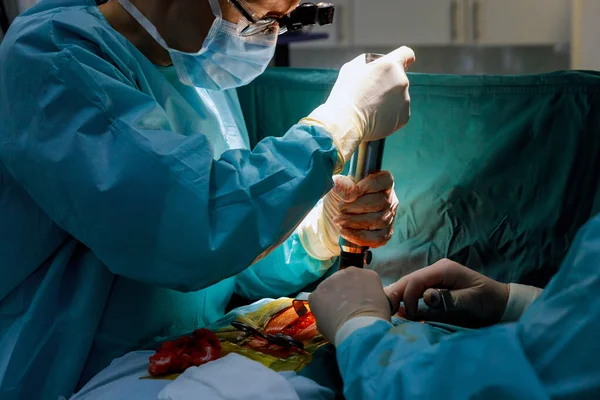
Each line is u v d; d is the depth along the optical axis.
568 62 3.48
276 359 1.07
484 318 1.17
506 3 3.52
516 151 1.32
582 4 3.13
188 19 1.12
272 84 1.48
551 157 1.30
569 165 1.28
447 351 0.78
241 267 1.04
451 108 1.35
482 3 3.57
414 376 0.79
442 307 1.10
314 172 1.05
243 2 1.08
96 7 1.16
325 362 1.07
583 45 3.17
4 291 1.15
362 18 3.80
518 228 1.33
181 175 1.00
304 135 1.08
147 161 1.00
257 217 1.03
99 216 1.01
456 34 3.66
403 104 1.17
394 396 0.79
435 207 1.38
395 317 1.18
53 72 1.04
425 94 1.36
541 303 0.79
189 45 1.15
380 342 0.87
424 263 1.40
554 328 0.75
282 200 1.03
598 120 1.26
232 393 0.90
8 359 1.10
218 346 1.07
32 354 1.12
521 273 1.33
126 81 1.09
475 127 1.34
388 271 1.43
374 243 1.18
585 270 0.75
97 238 1.02
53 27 1.08
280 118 1.50
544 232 1.31
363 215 1.17
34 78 1.05
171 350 1.05
